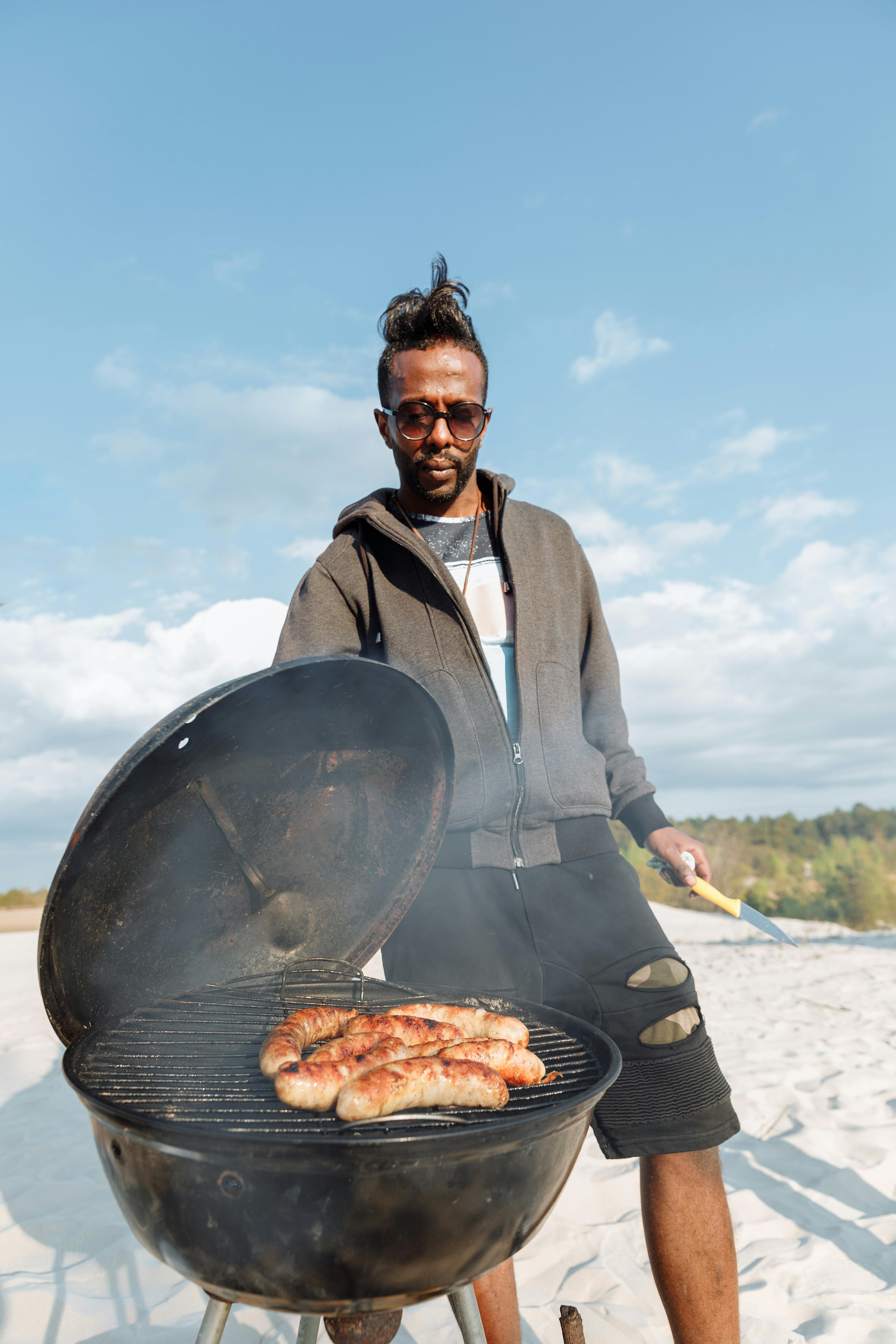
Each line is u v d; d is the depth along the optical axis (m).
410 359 1.88
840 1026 5.74
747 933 17.20
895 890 35.09
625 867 1.88
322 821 1.72
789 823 63.78
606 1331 2.00
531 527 2.09
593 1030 1.42
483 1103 1.16
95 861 1.33
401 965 1.85
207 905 1.61
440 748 1.69
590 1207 2.75
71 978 1.37
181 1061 1.36
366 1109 1.08
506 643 1.96
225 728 1.42
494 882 1.81
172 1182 1.04
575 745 1.94
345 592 1.97
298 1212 1.00
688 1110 1.64
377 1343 1.29
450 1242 1.05
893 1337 1.96
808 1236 2.52
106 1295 2.24
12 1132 3.58
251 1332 2.06
